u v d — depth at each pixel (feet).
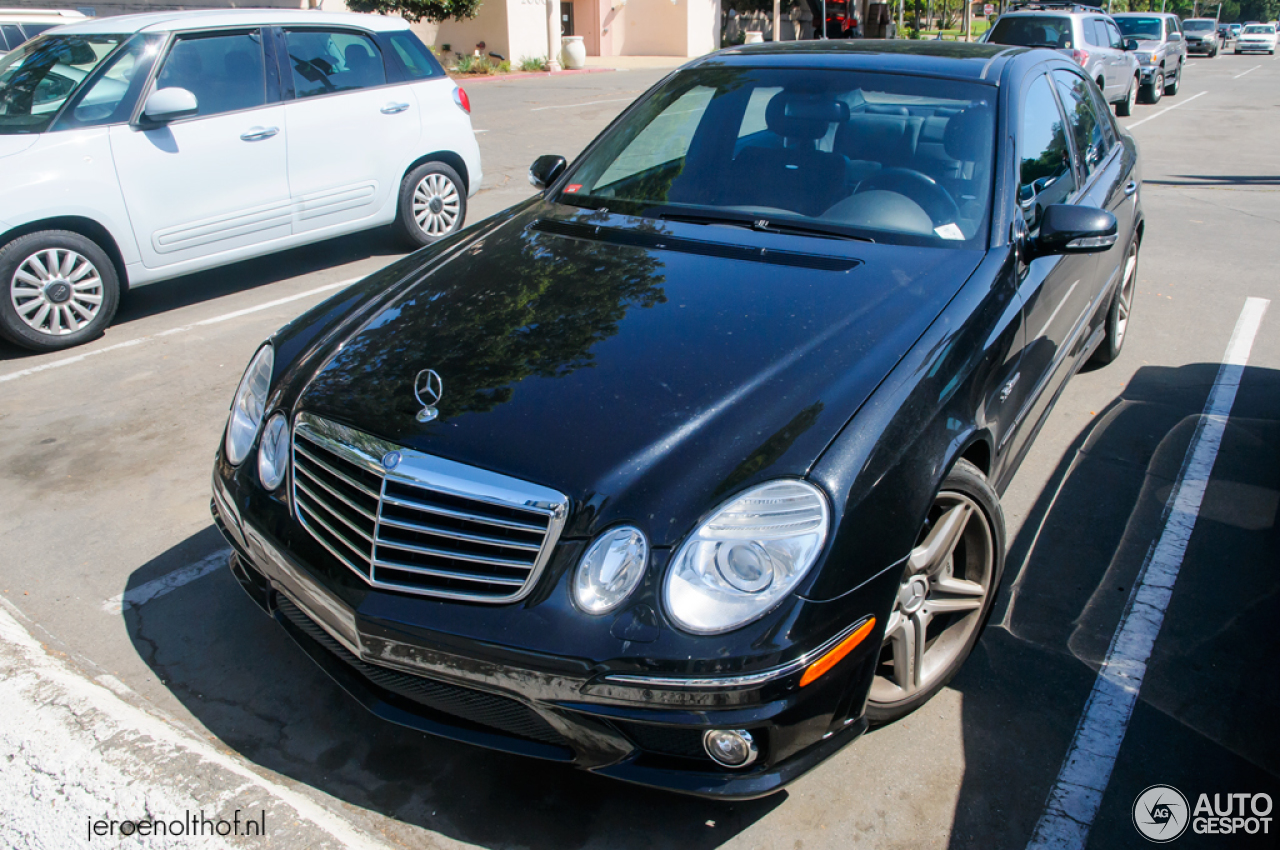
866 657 6.75
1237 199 29.78
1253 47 146.10
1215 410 14.57
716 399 7.07
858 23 100.99
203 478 12.54
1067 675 8.98
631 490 6.49
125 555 10.85
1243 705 8.63
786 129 10.78
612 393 7.17
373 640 6.88
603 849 7.16
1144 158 37.91
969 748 8.11
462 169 23.34
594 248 9.60
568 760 6.81
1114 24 51.65
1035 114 11.30
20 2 46.93
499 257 9.70
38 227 16.34
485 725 7.08
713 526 6.35
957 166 9.96
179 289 20.53
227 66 18.76
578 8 106.52
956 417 7.65
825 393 7.13
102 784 7.40
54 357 16.65
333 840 6.97
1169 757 8.04
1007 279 9.10
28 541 11.09
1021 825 7.38
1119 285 14.94
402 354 8.02
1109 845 7.21
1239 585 10.34
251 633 9.58
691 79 12.22
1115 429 13.96
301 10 20.12
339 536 7.17
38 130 16.62
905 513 6.90
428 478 6.73
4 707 8.14
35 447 13.32
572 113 49.57
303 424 7.64
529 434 6.86
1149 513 11.74
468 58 76.07
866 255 9.08
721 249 9.30
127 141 17.26
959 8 166.61
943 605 8.13
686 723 6.26
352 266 22.03
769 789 6.50
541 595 6.45
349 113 20.54
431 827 7.34
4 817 7.15
